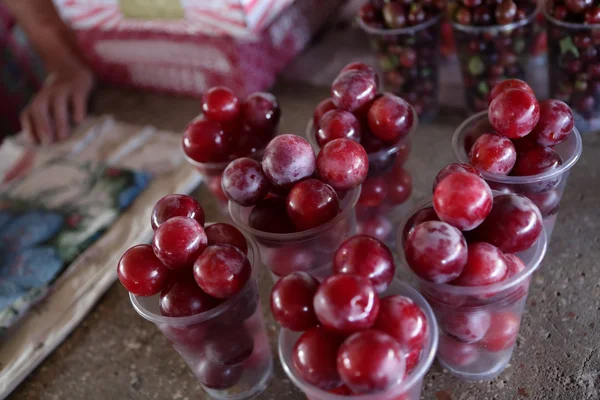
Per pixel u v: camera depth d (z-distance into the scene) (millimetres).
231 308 373
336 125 430
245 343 400
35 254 546
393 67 599
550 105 411
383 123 437
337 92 445
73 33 795
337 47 791
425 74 599
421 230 348
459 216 347
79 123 757
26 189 637
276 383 438
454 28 567
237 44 653
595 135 555
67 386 463
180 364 461
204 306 374
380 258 349
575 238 480
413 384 332
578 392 395
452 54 700
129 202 588
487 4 543
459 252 340
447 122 618
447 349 407
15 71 955
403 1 571
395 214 498
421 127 620
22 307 504
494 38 545
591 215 492
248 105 482
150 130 705
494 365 410
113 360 473
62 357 483
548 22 525
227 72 693
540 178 405
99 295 512
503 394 405
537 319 439
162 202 404
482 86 579
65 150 698
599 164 528
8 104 960
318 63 768
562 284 454
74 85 801
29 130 743
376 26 590
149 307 397
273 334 469
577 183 519
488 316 373
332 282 327
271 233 403
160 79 776
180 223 371
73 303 506
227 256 363
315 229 392
